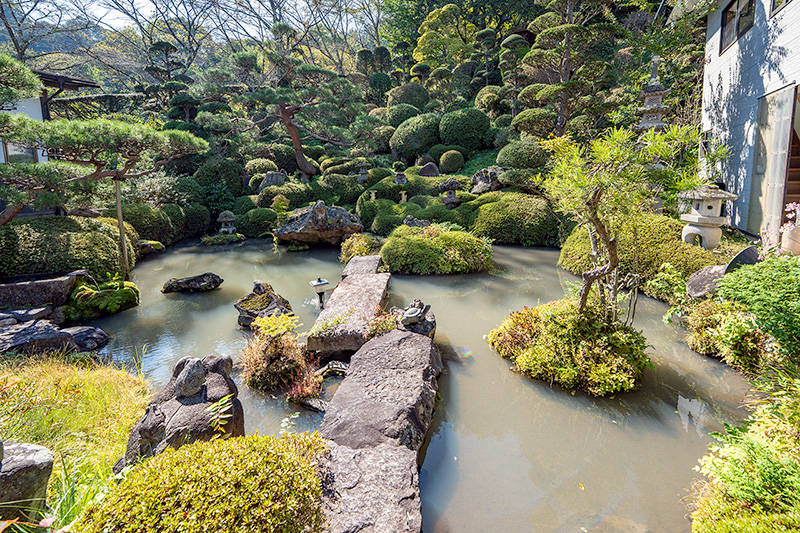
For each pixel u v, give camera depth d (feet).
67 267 28.58
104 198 35.35
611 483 11.66
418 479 10.94
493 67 88.17
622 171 14.21
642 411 14.87
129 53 129.08
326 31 140.05
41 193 28.30
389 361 16.58
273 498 7.80
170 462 8.32
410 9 113.19
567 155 15.85
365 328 19.79
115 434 12.87
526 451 13.14
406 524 9.16
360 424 12.81
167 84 79.87
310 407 15.55
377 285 26.61
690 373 17.02
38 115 48.32
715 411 14.64
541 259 36.11
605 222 16.43
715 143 35.17
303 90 63.00
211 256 42.24
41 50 118.93
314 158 74.38
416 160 67.15
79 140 28.14
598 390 15.60
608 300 18.22
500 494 11.41
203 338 22.30
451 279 31.40
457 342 20.98
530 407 15.44
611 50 71.97
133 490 7.55
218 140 65.62
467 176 58.85
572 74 58.54
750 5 31.09
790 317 13.19
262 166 64.75
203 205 56.90
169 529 6.89
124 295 27.20
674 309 19.01
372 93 98.22
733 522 8.43
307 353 19.49
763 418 11.19
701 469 10.43
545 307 19.94
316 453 10.78
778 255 17.62
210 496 7.48
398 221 48.08
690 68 50.47
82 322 25.09
